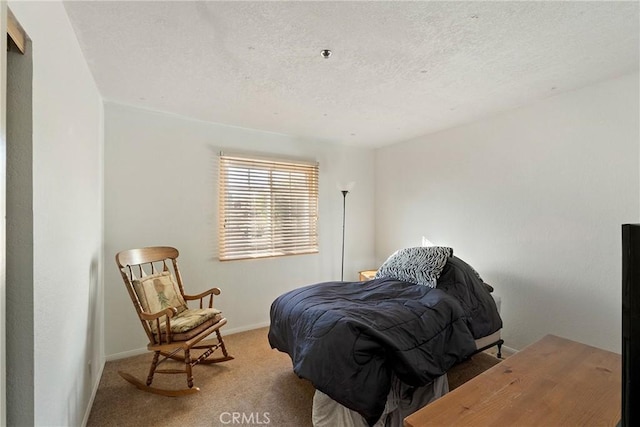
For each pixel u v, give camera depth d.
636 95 2.08
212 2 1.40
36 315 1.08
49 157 1.20
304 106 2.74
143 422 1.85
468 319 2.21
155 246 2.85
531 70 2.06
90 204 2.03
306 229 3.86
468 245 3.18
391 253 4.18
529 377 1.13
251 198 3.44
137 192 2.81
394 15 1.49
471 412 0.93
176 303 2.55
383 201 4.32
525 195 2.70
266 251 3.54
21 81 1.03
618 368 1.20
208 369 2.49
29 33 1.03
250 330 3.38
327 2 1.40
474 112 2.88
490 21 1.53
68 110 1.48
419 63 1.97
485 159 3.03
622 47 1.77
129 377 2.27
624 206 2.14
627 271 0.64
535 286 2.63
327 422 1.72
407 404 1.81
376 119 3.10
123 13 1.47
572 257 2.40
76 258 1.62
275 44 1.75
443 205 3.47
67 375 1.45
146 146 2.86
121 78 2.17
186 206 3.06
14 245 1.02
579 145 2.36
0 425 0.77
